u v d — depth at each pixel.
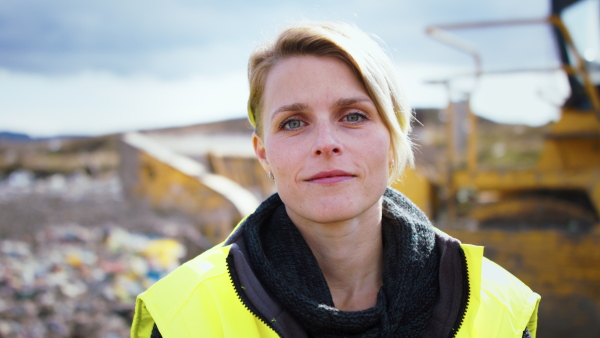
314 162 1.05
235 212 4.52
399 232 1.17
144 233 5.63
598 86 5.05
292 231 1.16
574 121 5.40
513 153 15.05
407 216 1.19
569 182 4.78
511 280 1.21
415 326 1.09
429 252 1.17
